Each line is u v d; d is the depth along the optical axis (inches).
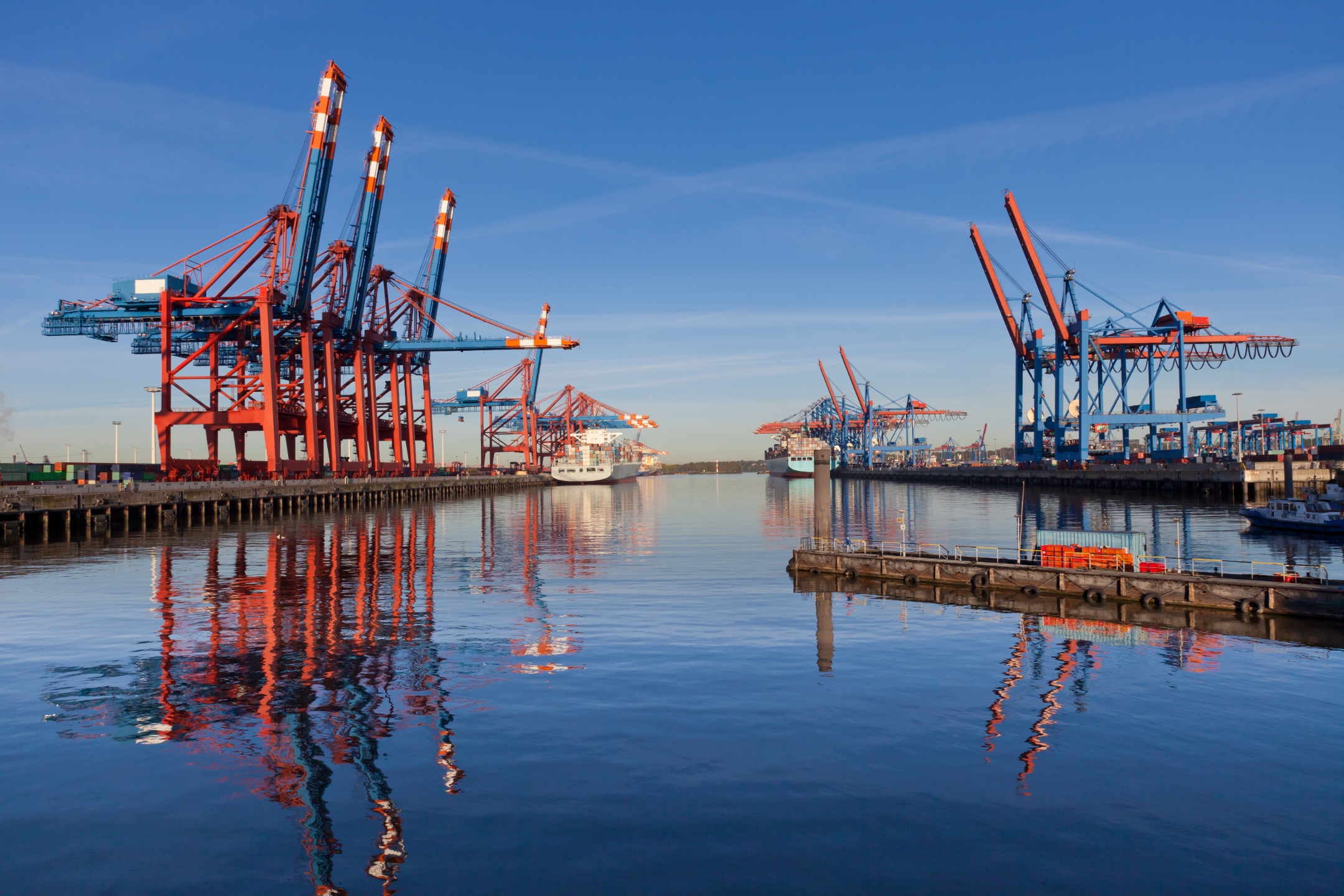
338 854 440.1
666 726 639.1
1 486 2274.9
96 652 890.7
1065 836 457.7
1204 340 4431.6
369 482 3870.6
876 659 860.6
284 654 883.4
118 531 2349.9
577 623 1058.1
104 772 549.6
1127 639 952.3
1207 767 555.5
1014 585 1256.8
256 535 2310.5
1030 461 5319.9
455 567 1665.8
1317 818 479.5
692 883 409.1
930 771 548.4
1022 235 4557.1
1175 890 402.3
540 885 408.2
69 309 3211.1
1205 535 2183.8
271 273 3253.0
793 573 1533.0
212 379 3267.7
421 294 5044.3
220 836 459.8
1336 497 2901.1
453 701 708.7
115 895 401.7
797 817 480.4
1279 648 903.1
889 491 5546.3
